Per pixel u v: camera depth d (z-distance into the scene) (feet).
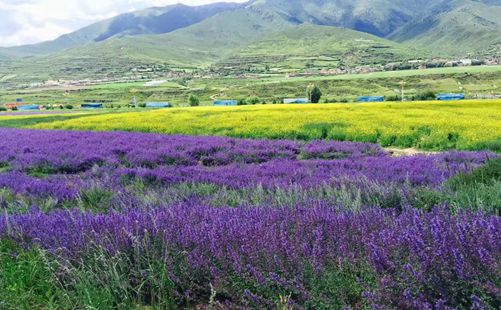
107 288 11.25
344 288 10.34
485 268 9.46
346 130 78.54
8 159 54.85
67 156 53.83
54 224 17.07
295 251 11.67
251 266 11.25
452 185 24.99
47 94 650.84
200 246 12.84
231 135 84.53
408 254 10.77
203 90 597.52
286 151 56.49
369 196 22.12
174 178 35.50
